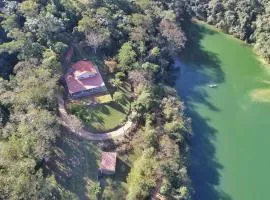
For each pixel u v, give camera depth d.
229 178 133.88
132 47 161.75
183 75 174.50
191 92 166.38
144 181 119.19
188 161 135.62
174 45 174.00
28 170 110.38
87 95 144.75
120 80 151.88
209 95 165.62
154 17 180.25
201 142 145.25
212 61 183.38
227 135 148.75
